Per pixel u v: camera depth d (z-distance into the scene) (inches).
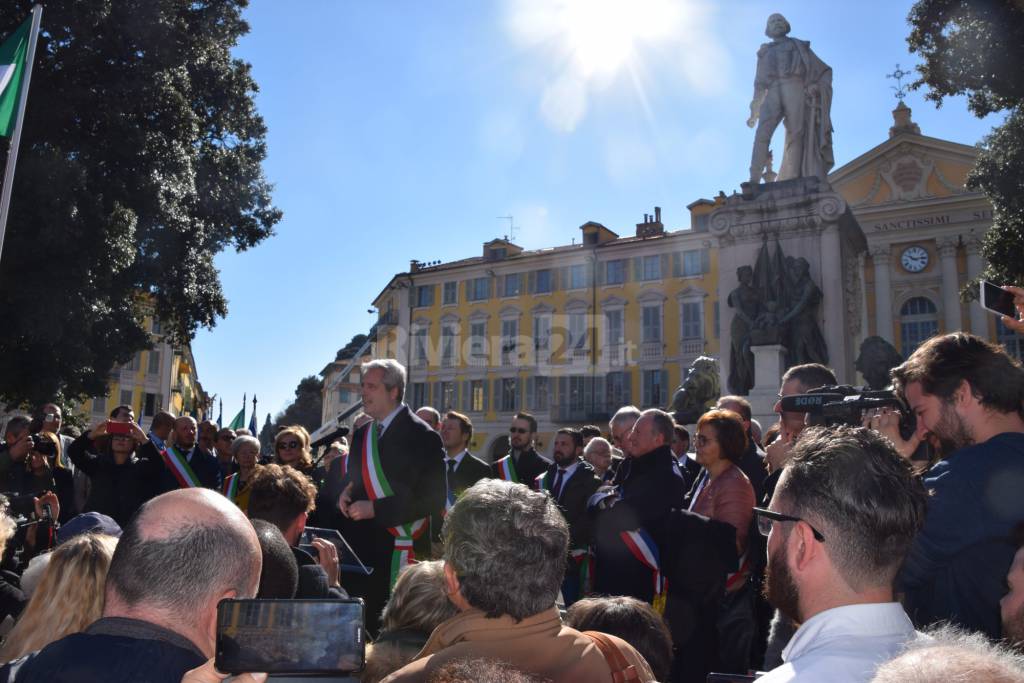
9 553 184.2
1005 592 89.8
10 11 712.4
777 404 163.9
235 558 72.1
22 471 300.7
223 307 949.8
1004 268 810.2
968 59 698.2
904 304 1537.9
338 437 293.6
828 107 629.9
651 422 181.6
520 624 75.4
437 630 78.1
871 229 1569.9
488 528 76.1
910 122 1576.0
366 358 2102.6
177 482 289.4
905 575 95.7
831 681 57.9
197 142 928.9
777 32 634.2
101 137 757.9
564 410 1737.2
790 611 66.2
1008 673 39.8
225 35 903.1
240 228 989.2
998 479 92.7
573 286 1787.6
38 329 691.4
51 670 67.7
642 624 112.3
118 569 70.6
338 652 58.6
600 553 177.2
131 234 745.0
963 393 102.7
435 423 315.9
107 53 759.1
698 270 1663.4
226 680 61.8
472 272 1905.8
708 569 159.2
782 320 550.0
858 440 67.7
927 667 39.9
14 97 458.6
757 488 206.4
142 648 67.6
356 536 191.9
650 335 1694.1
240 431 302.5
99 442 291.0
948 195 1508.4
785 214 582.6
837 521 63.4
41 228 677.9
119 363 851.4
